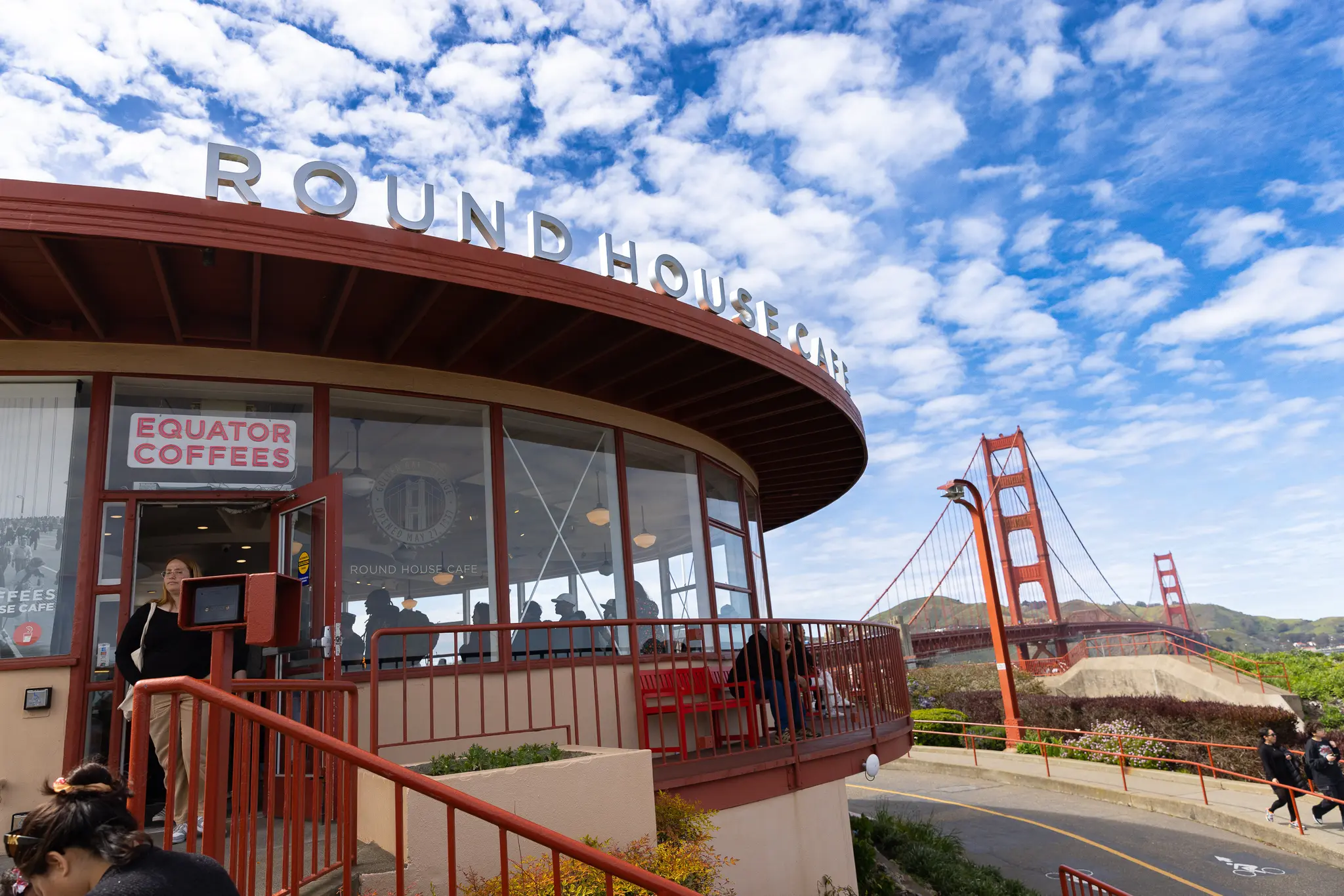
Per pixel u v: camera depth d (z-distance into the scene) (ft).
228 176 17.65
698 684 25.66
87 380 20.43
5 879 8.97
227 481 21.06
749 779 21.77
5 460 19.52
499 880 13.19
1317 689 74.59
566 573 25.57
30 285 18.51
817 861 24.32
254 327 20.44
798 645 25.95
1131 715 65.72
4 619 18.69
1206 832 46.83
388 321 21.93
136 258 17.84
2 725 17.89
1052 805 55.42
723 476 34.60
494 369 24.99
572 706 23.00
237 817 9.98
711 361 26.12
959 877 36.99
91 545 19.43
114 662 19.08
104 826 7.04
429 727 20.76
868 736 26.30
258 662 21.17
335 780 15.52
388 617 21.83
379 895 12.46
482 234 20.51
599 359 25.39
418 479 23.35
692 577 30.07
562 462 26.55
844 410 30.91
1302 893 36.70
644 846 15.53
